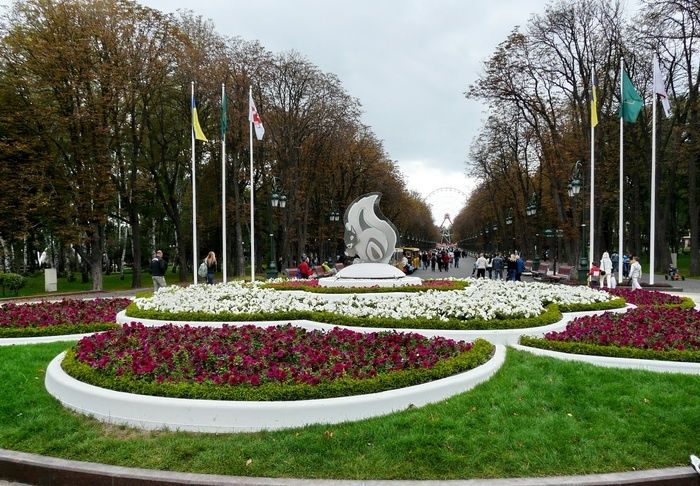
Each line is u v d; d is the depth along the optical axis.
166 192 40.38
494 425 5.79
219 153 37.09
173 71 30.52
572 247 35.56
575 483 4.85
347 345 7.90
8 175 26.36
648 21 28.25
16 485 5.34
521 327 9.89
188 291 15.22
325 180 44.72
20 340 10.31
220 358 7.08
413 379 6.48
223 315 11.31
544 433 5.64
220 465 5.13
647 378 7.16
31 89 26.39
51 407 6.66
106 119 27.17
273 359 7.04
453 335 9.45
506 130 38.69
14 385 7.46
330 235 47.84
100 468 5.19
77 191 26.80
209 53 31.64
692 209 33.81
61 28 25.70
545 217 49.28
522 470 5.05
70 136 27.11
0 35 25.95
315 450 5.29
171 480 4.94
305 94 35.38
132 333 8.90
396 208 59.47
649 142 35.62
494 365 7.47
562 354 8.24
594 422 5.91
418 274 43.88
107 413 6.14
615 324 9.93
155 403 5.90
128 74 27.30
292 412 5.74
